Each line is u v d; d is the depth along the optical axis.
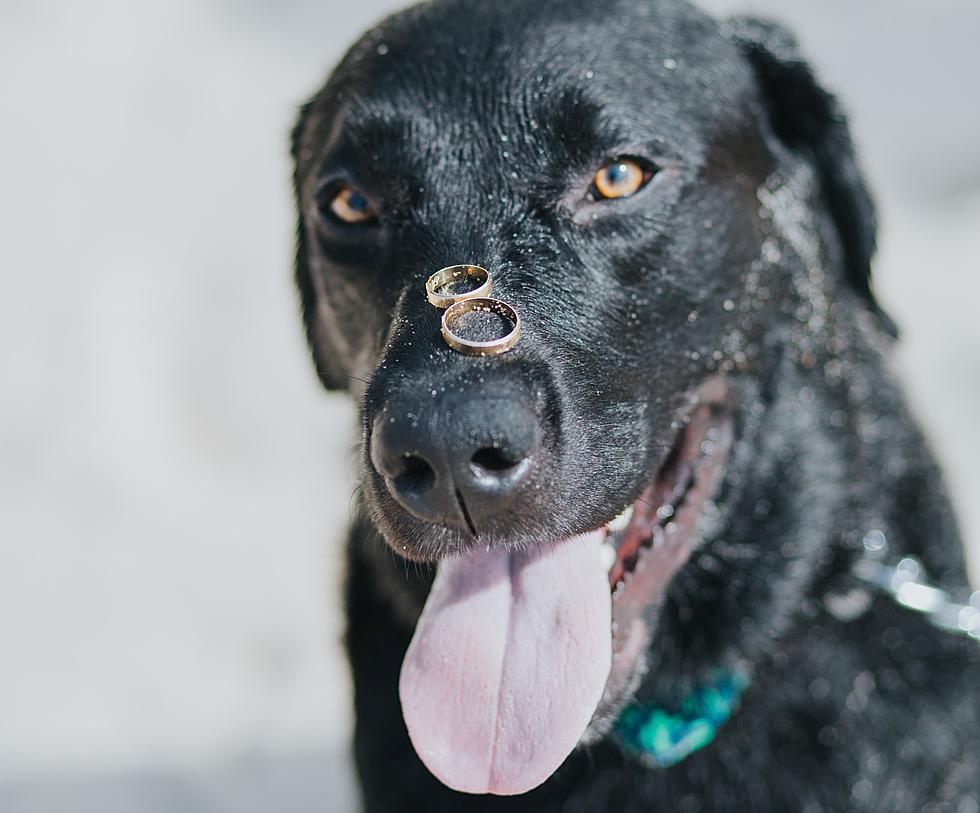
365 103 3.81
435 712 3.42
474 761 3.34
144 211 10.98
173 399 9.30
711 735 4.09
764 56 4.38
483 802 4.07
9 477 8.40
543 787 4.06
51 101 12.14
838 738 4.19
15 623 7.21
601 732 3.55
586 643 3.46
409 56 3.85
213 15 14.60
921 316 10.95
